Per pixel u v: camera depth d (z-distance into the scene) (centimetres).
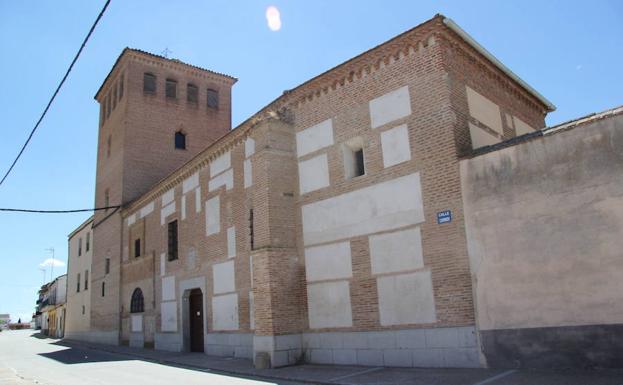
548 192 1011
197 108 3412
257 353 1434
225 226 1888
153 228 2541
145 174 3098
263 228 1498
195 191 2145
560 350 959
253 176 1595
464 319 1102
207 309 1953
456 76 1273
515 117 1571
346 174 1413
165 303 2312
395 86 1321
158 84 3284
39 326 8050
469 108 1289
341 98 1459
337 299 1377
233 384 1139
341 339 1350
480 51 1360
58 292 5153
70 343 3453
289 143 1580
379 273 1282
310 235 1482
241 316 1736
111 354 2316
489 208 1091
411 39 1295
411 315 1200
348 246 1370
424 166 1226
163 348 2286
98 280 3322
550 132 1025
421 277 1192
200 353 1991
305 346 1444
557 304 973
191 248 2123
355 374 1152
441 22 1242
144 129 3159
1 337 5312
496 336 1047
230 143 1902
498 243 1068
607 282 918
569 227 975
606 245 927
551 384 840
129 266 2806
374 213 1317
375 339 1270
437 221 1178
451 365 1111
